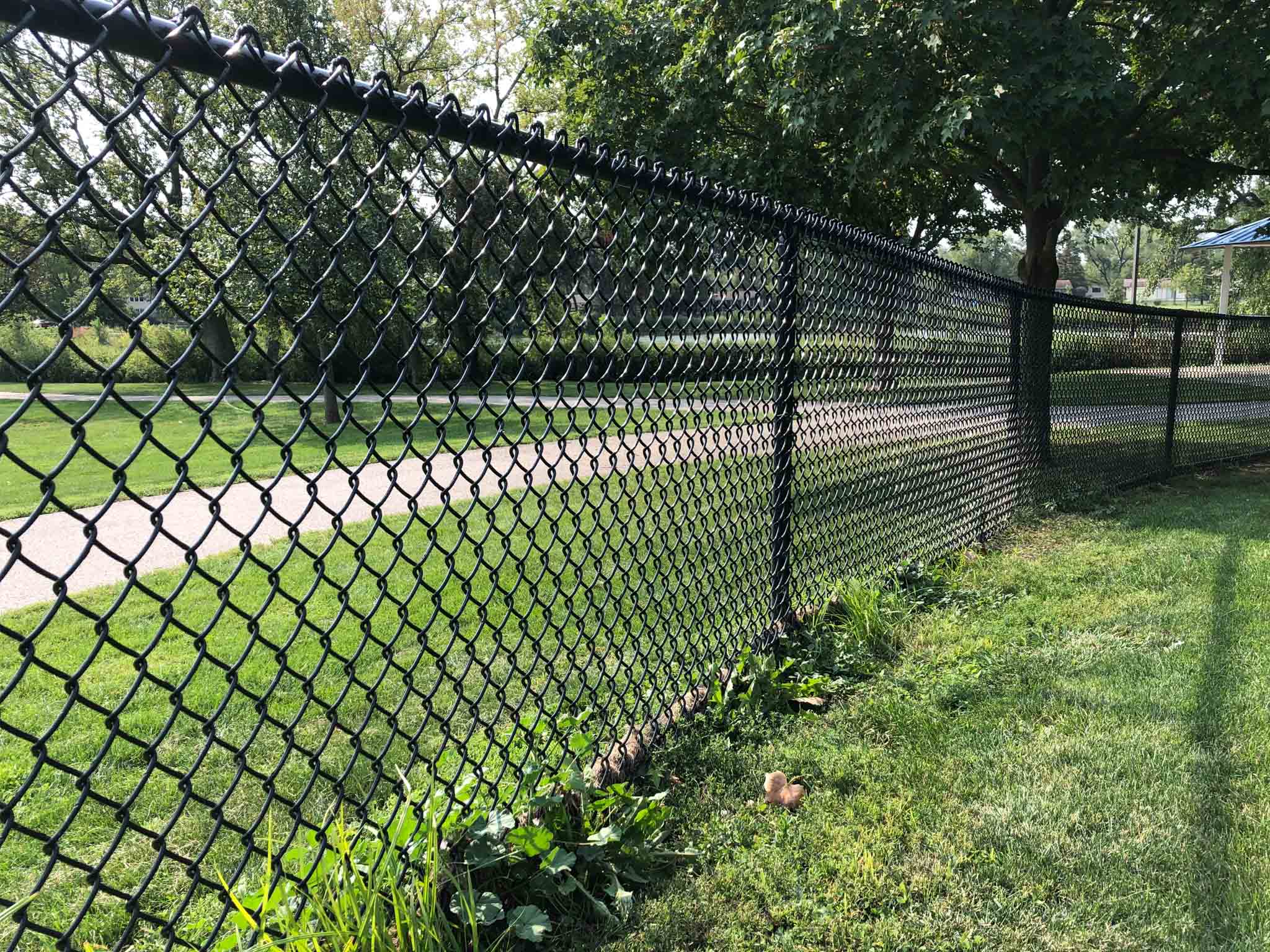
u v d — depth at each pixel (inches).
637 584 168.6
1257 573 168.2
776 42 251.9
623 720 105.9
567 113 407.5
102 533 236.7
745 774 96.4
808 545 144.1
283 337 374.9
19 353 829.8
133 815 91.0
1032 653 130.3
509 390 74.2
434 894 63.7
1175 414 301.9
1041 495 237.0
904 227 434.9
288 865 68.6
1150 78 306.7
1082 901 74.4
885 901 75.2
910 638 137.3
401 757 101.0
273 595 55.0
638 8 353.1
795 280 121.8
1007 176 337.4
